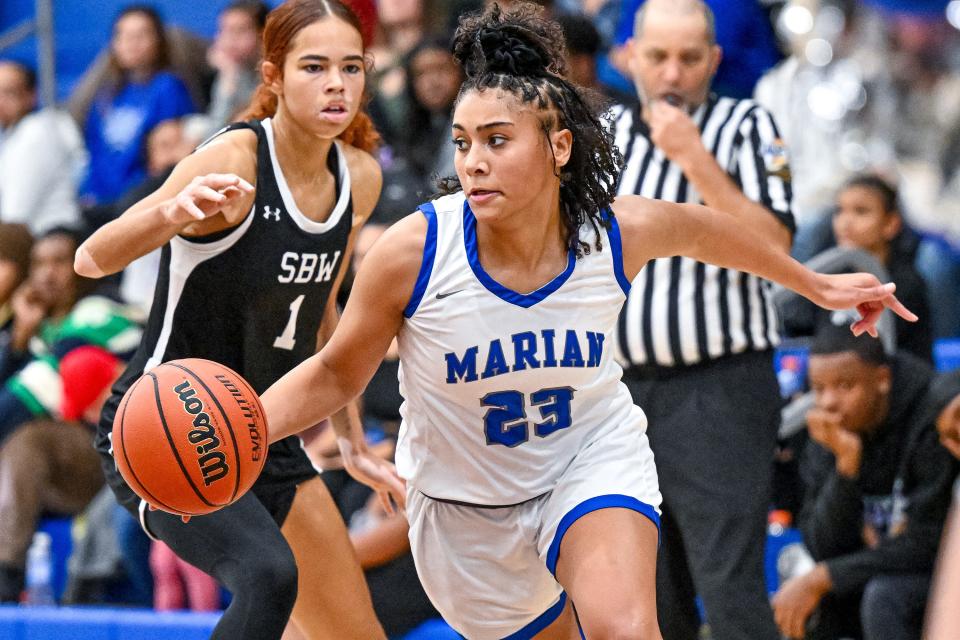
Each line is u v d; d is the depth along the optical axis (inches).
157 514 362.0
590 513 326.6
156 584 617.0
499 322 323.6
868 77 920.3
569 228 326.3
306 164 373.4
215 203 329.7
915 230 772.0
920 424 499.8
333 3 368.8
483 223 322.3
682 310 446.6
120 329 694.5
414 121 732.0
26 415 683.4
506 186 310.3
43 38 903.1
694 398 449.7
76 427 682.8
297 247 370.0
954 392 499.2
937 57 918.4
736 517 439.5
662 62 453.4
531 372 326.6
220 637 339.0
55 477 674.8
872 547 502.6
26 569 660.1
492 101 310.2
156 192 351.6
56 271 713.0
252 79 818.8
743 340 448.8
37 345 715.4
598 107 333.4
